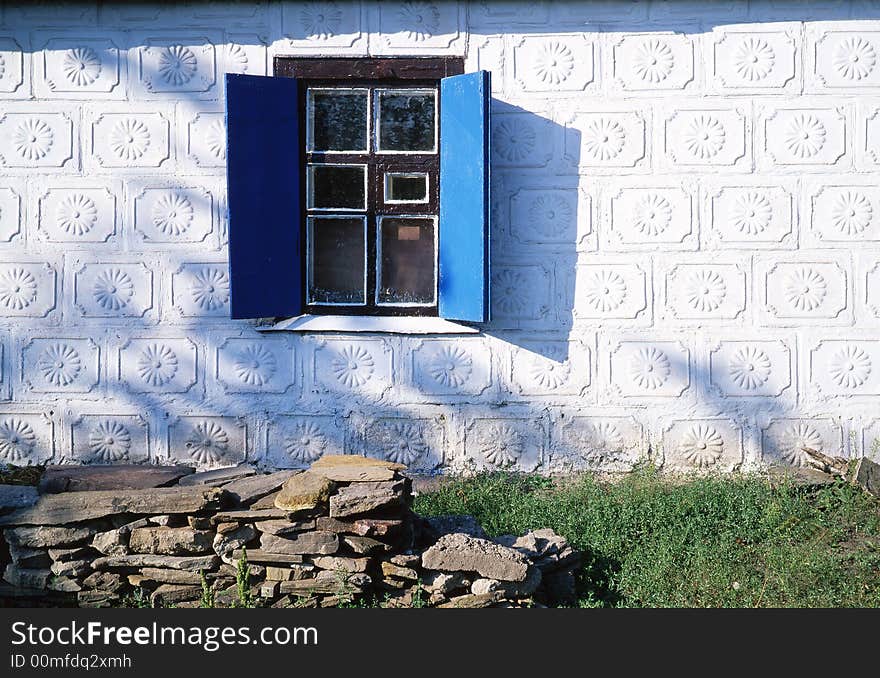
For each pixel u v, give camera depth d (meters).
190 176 6.90
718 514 6.06
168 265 6.92
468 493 6.45
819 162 6.80
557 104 6.84
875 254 6.81
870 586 5.23
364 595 4.83
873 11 6.76
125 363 6.94
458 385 6.91
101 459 6.97
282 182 6.78
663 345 6.87
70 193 6.93
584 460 6.91
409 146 6.92
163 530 4.86
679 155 6.83
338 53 6.84
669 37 6.81
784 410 6.86
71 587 4.86
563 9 6.82
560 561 5.16
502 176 6.85
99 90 6.91
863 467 6.42
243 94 6.61
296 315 6.93
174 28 6.89
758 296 6.85
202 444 6.95
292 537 4.81
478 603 4.72
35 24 6.90
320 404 6.92
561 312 6.88
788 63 6.79
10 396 6.97
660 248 6.85
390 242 6.95
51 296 6.94
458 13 6.82
